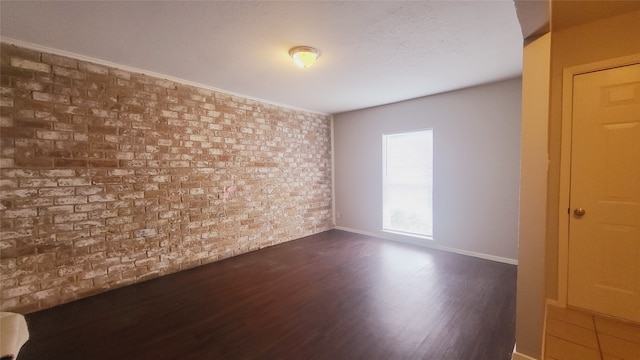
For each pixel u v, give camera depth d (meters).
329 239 4.52
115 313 2.28
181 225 3.20
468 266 3.27
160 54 2.51
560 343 1.86
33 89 2.29
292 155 4.50
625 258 2.05
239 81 3.27
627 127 2.01
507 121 3.32
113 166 2.71
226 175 3.62
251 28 2.07
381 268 3.23
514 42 2.32
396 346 1.84
